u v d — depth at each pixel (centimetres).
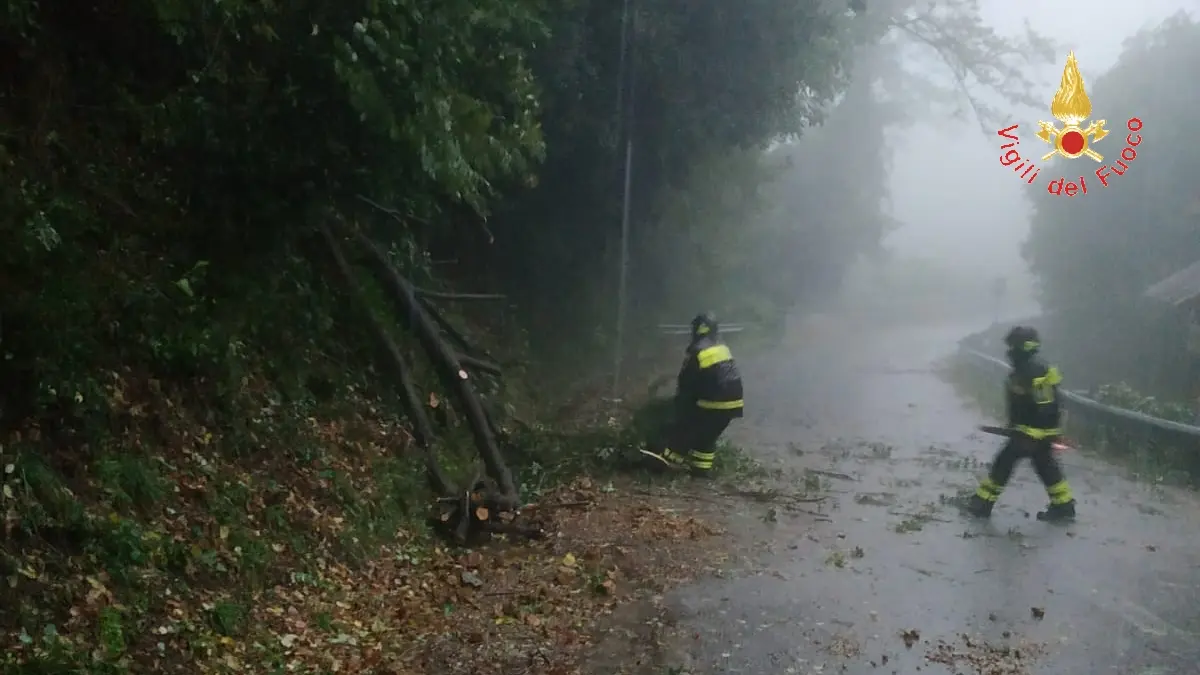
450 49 732
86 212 654
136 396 626
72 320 561
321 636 568
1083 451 1278
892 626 623
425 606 641
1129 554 789
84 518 510
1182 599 678
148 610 505
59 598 470
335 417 846
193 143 723
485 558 746
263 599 580
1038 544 816
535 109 979
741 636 604
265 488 677
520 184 1497
